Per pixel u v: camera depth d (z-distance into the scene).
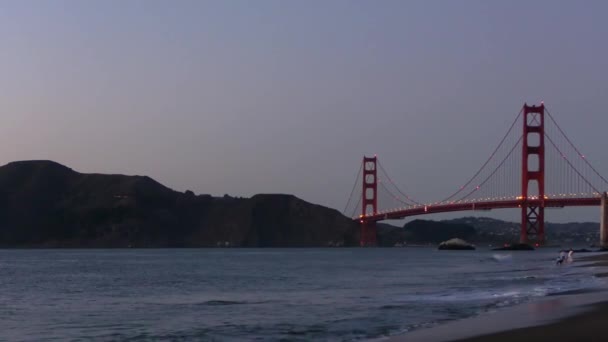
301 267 89.88
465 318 25.28
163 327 28.12
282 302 37.78
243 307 35.38
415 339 20.66
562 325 21.27
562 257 74.94
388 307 32.38
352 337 24.00
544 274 56.50
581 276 50.06
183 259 131.88
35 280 64.44
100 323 29.98
